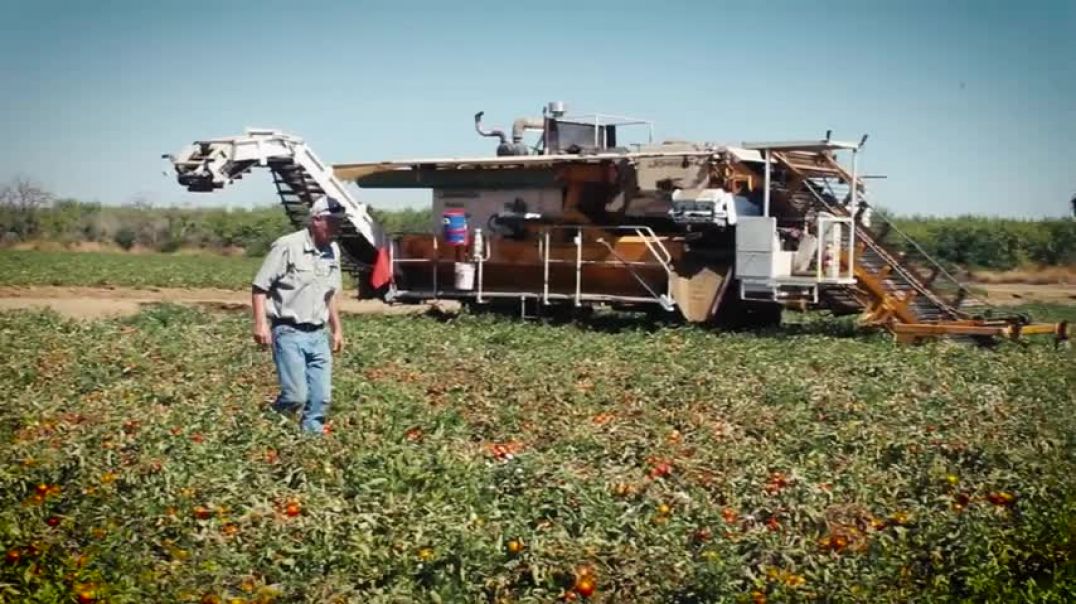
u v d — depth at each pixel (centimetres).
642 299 2477
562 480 948
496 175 2614
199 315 2478
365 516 838
